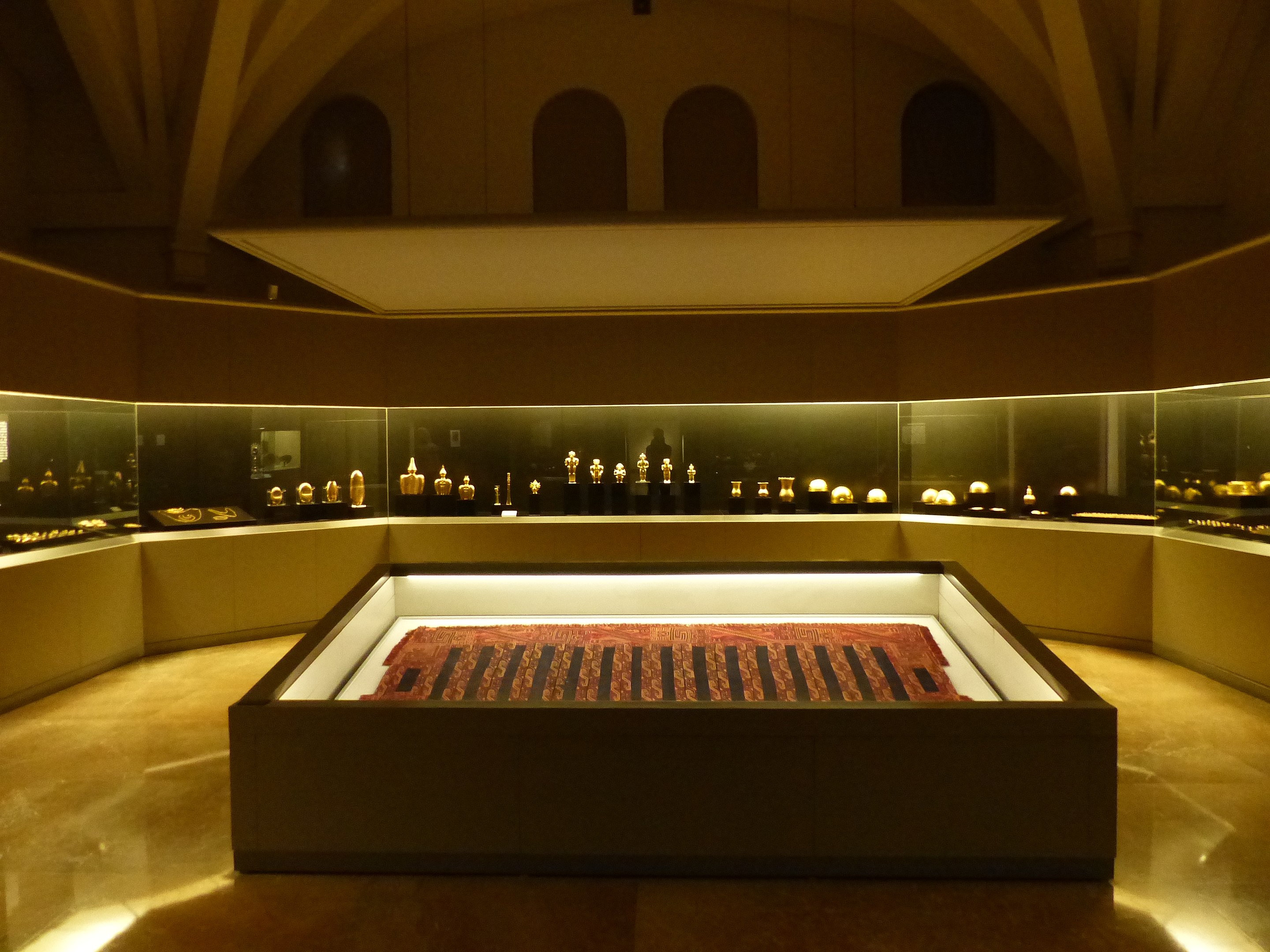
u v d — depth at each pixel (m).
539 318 9.48
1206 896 3.75
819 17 11.28
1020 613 8.55
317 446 9.24
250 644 8.45
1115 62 9.34
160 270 10.41
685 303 8.57
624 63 11.38
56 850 4.28
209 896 3.76
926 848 3.75
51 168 10.43
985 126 11.39
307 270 6.47
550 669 4.75
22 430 6.70
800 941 3.42
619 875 3.84
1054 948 3.39
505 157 11.46
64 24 9.02
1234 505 6.73
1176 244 9.70
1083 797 3.72
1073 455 8.52
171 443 8.38
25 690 6.61
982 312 8.77
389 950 3.39
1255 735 5.74
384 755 3.81
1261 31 8.84
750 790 3.75
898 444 9.54
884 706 3.71
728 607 5.58
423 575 5.65
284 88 10.34
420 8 10.80
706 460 9.71
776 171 11.41
